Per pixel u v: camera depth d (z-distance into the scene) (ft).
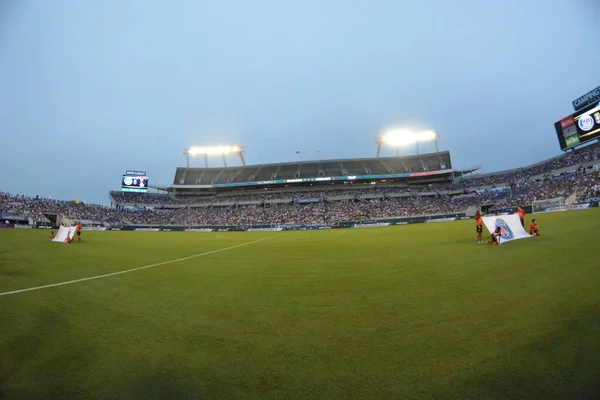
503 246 32.55
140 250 48.14
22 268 29.63
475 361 8.67
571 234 35.45
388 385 7.82
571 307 12.14
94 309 15.66
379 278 20.94
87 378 8.84
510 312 12.25
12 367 9.61
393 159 210.38
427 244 41.60
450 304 13.97
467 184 187.93
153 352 10.35
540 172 156.46
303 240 66.39
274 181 200.75
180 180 219.20
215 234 113.80
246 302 16.25
